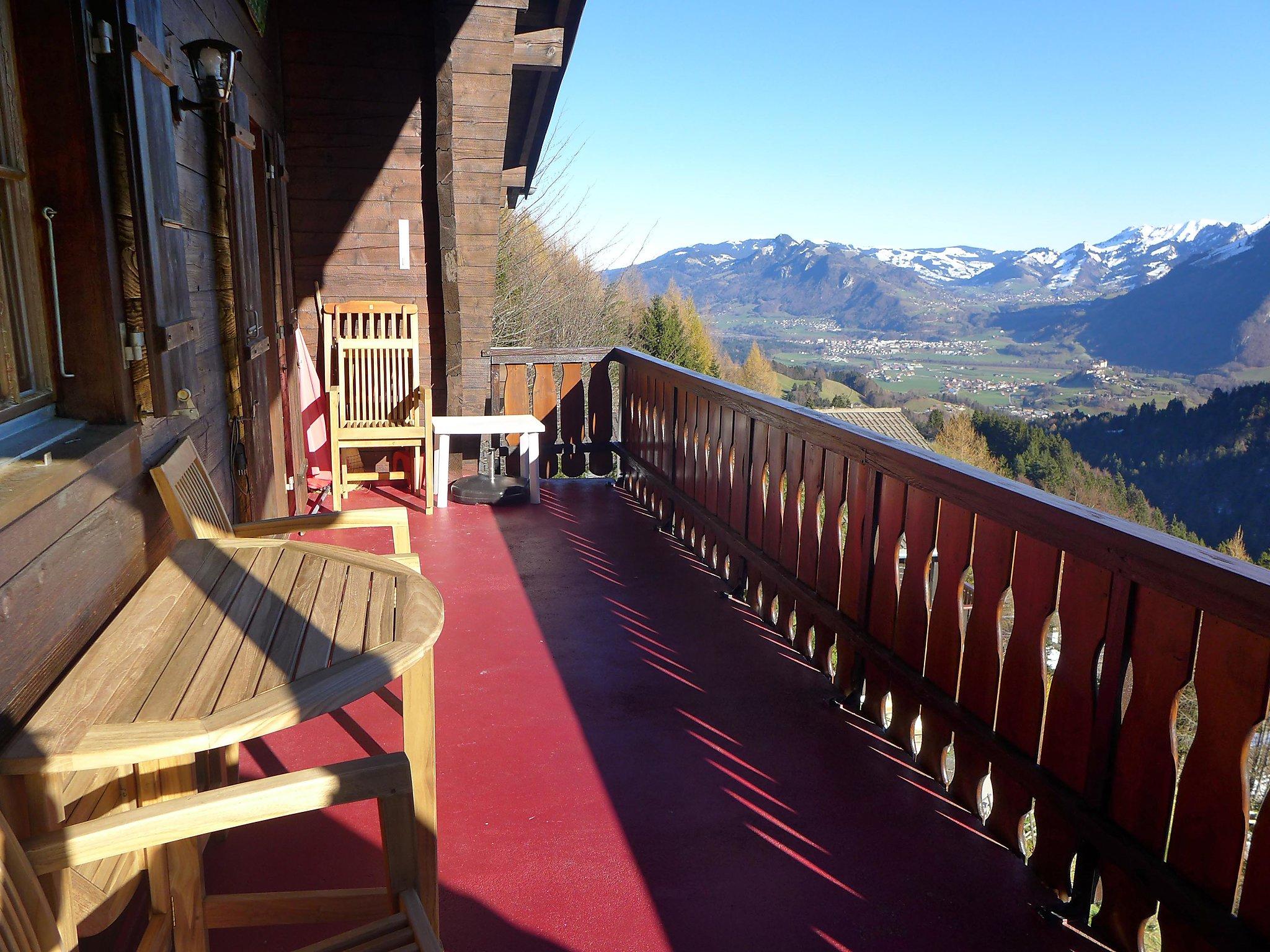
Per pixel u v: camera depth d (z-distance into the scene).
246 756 2.64
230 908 1.64
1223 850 1.60
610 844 2.24
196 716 1.25
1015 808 2.21
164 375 2.09
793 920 1.97
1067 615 2.03
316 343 6.21
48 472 1.50
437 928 1.75
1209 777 1.64
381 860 2.14
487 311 6.58
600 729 2.86
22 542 1.37
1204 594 1.60
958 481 2.38
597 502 5.95
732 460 4.21
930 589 2.88
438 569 4.48
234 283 3.18
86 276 1.86
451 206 5.98
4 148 1.71
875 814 2.40
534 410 6.58
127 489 1.95
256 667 1.41
